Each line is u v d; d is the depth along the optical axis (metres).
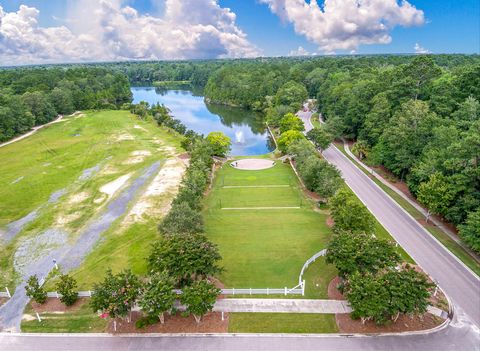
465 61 159.50
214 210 50.66
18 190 60.03
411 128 54.31
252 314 28.77
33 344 26.31
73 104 142.62
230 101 164.62
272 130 108.50
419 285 25.75
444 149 44.72
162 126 112.44
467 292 30.83
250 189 58.84
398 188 56.97
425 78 69.19
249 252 38.69
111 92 166.50
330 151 80.00
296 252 38.50
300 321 27.84
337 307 29.41
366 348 25.08
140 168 70.94
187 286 27.91
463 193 39.81
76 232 45.44
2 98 100.50
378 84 81.88
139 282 27.88
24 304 31.31
